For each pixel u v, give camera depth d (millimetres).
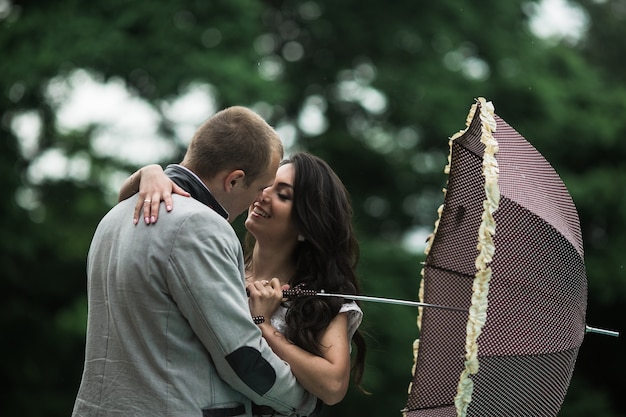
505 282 4250
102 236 4219
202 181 4238
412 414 4871
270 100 14430
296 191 4914
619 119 17797
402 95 16891
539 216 4336
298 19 17688
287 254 4977
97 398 4043
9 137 16078
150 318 3992
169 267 3971
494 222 4031
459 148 4688
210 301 3941
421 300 4965
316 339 4648
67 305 16688
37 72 14594
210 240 4004
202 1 14977
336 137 17672
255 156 4230
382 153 17609
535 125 17328
